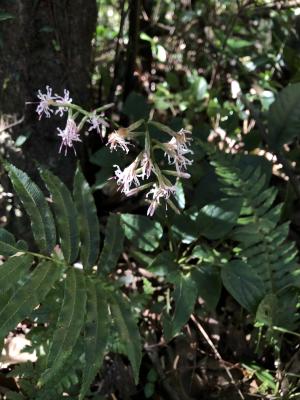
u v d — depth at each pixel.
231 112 3.02
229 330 2.39
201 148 2.53
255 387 2.21
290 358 2.29
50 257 1.96
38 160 2.53
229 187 2.50
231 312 2.46
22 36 2.31
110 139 1.67
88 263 2.05
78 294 1.86
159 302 2.39
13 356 2.22
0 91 2.37
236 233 2.32
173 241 2.32
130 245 2.62
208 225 2.27
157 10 3.48
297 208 2.75
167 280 2.19
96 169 2.81
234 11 3.29
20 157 2.49
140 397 2.25
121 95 2.99
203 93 3.10
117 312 1.97
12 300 1.76
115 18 3.69
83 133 2.67
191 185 2.56
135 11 2.65
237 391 2.22
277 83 3.13
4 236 1.91
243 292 2.17
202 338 2.38
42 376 1.69
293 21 3.21
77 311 1.81
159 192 1.73
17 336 2.31
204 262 2.28
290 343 2.33
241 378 2.26
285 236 2.29
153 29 3.39
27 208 1.93
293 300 2.23
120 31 2.72
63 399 1.97
